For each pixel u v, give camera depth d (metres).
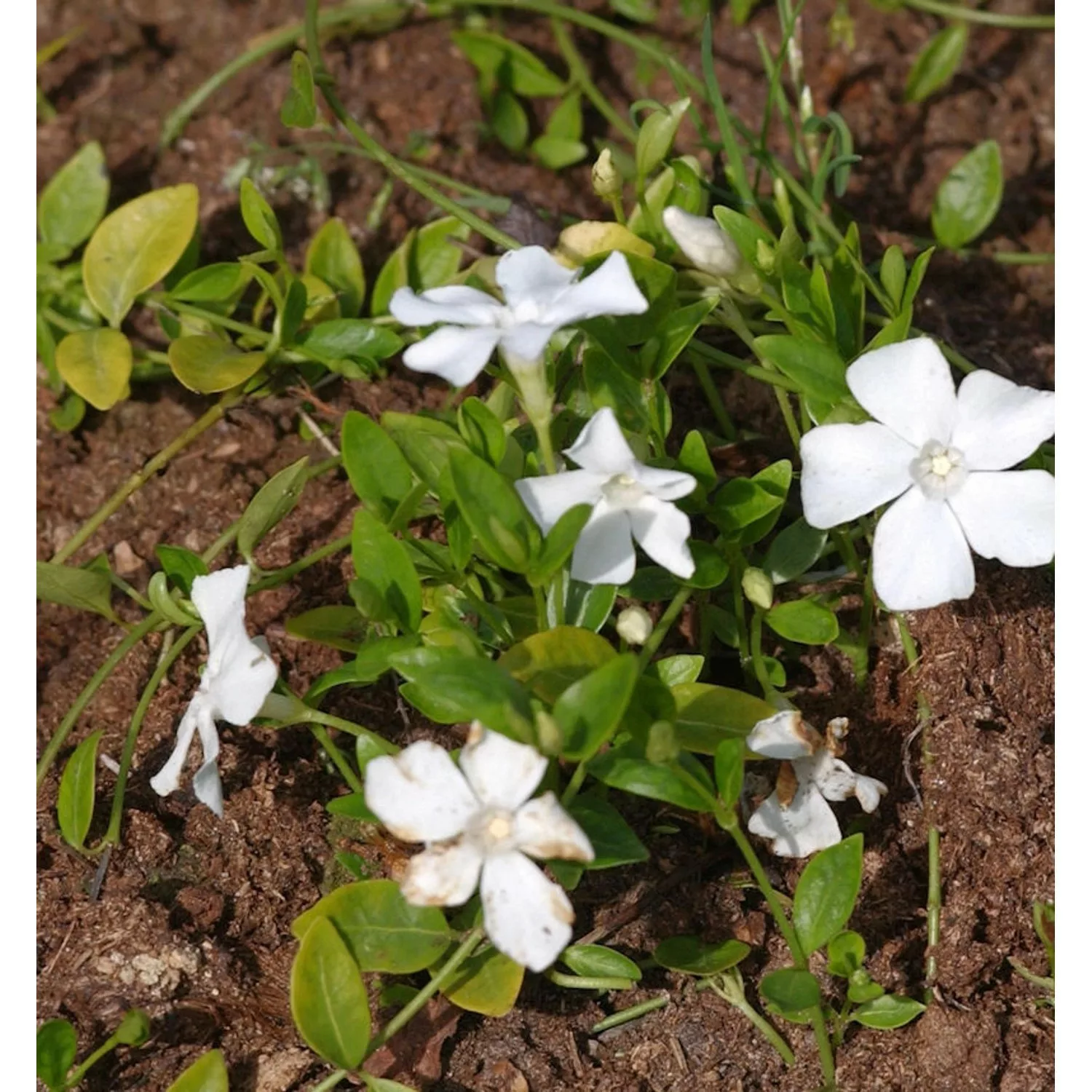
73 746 0.37
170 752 0.37
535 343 0.31
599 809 0.33
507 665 0.33
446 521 0.34
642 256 0.35
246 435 0.40
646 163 0.36
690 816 0.35
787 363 0.34
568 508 0.32
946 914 0.35
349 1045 0.32
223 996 0.35
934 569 0.33
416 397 0.40
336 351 0.39
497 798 0.31
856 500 0.33
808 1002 0.32
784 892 0.35
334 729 0.37
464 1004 0.33
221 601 0.33
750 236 0.35
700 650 0.36
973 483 0.33
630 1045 0.34
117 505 0.39
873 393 0.33
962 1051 0.34
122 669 0.38
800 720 0.33
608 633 0.37
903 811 0.36
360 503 0.39
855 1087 0.34
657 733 0.31
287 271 0.38
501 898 0.30
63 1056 0.33
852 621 0.37
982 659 0.36
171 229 0.39
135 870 0.36
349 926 0.33
